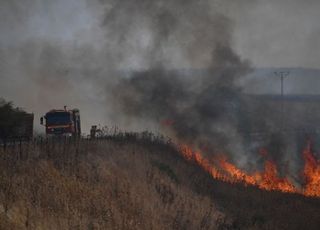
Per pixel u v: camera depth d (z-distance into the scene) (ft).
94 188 131.64
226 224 149.59
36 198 109.81
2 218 92.17
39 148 148.56
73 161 145.07
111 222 114.62
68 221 104.73
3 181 111.75
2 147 144.46
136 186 151.64
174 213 143.02
